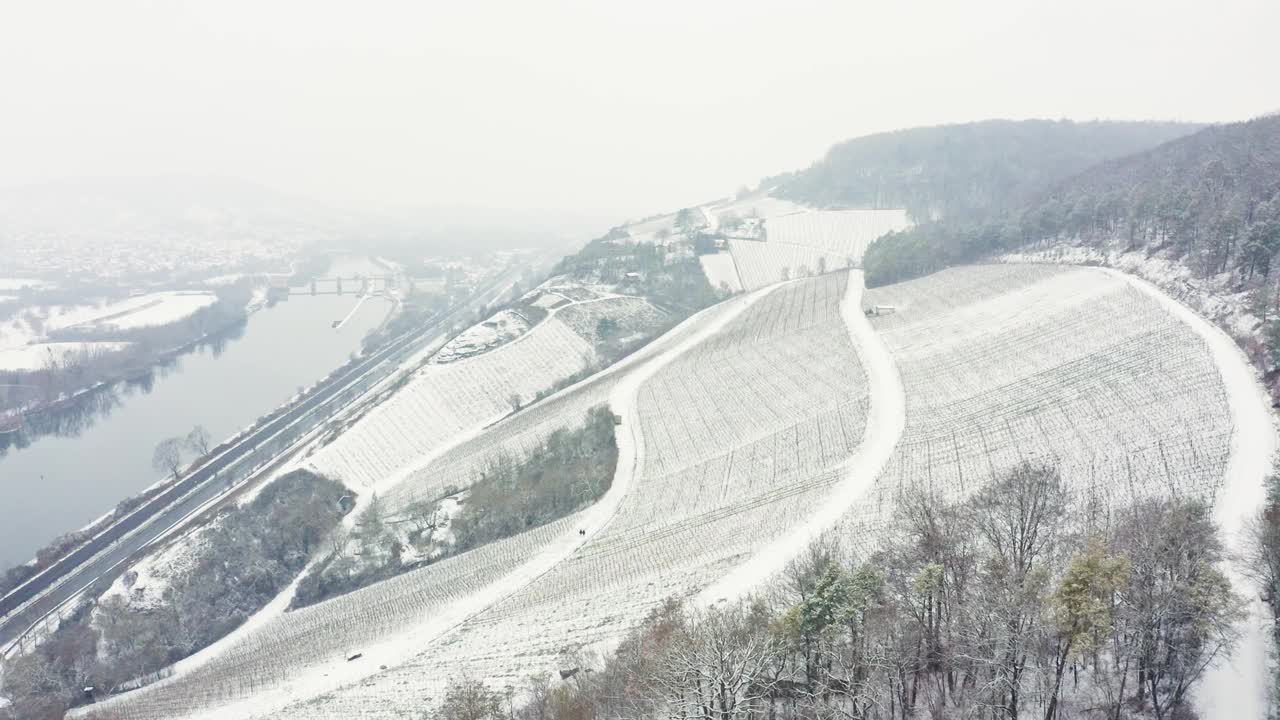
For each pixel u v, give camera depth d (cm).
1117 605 5525
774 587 8975
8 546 18275
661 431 17238
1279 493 7138
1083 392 12462
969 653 5625
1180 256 17138
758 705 5812
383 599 13800
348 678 11119
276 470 19875
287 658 12425
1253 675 5728
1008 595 5409
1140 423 10900
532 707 7825
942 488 10944
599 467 16175
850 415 14400
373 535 16175
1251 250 14288
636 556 12331
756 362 19200
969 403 13538
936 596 5956
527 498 15800
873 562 7050
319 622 13625
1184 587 5500
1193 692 5638
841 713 5622
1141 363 12725
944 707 5806
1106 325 14788
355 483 19600
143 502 19650
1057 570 6262
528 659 9988
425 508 16775
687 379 19588
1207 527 6397
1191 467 9369
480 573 13625
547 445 17850
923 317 18988
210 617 14550
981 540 7144
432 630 11975
